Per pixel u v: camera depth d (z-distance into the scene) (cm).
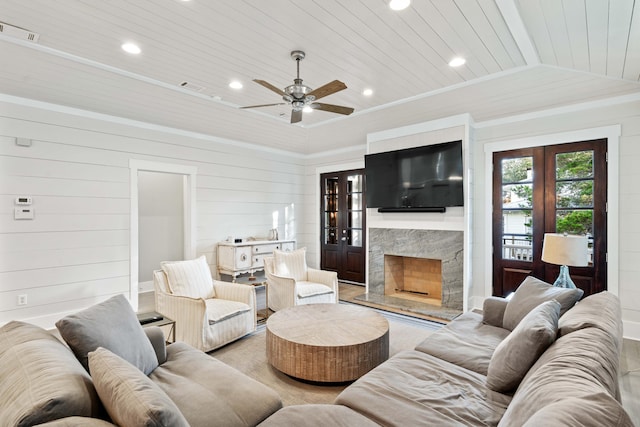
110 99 386
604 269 367
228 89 376
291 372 254
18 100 363
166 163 486
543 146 407
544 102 386
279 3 228
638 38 241
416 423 140
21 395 105
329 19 246
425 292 521
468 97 389
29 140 370
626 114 356
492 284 445
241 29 259
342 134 557
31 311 371
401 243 496
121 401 103
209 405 154
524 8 223
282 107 443
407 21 247
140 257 582
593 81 333
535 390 115
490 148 445
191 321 302
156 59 307
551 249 287
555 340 164
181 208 636
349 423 141
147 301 506
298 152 675
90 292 412
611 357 133
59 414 100
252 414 152
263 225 618
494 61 306
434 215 463
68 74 329
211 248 539
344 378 246
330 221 670
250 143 592
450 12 234
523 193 423
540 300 239
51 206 385
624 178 357
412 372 185
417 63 312
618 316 188
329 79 347
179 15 242
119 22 250
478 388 172
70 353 148
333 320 298
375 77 341
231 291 358
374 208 527
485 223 449
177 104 414
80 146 406
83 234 407
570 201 390
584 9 213
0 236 353
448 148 439
